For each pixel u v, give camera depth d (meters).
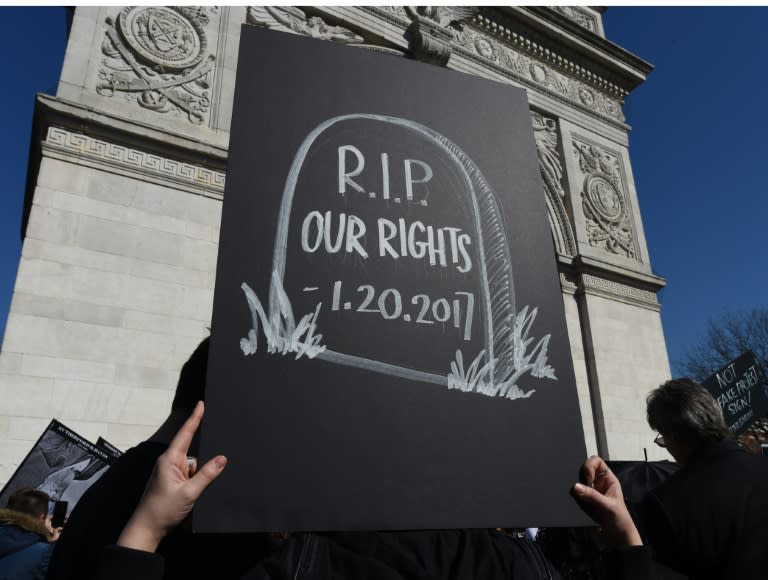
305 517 1.30
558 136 17.11
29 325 7.35
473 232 1.89
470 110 2.12
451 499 1.43
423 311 1.69
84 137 8.80
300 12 12.90
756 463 2.25
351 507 1.34
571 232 15.72
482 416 1.59
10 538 3.24
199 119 10.22
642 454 13.59
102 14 9.97
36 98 8.48
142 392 7.82
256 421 1.37
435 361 1.62
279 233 1.64
